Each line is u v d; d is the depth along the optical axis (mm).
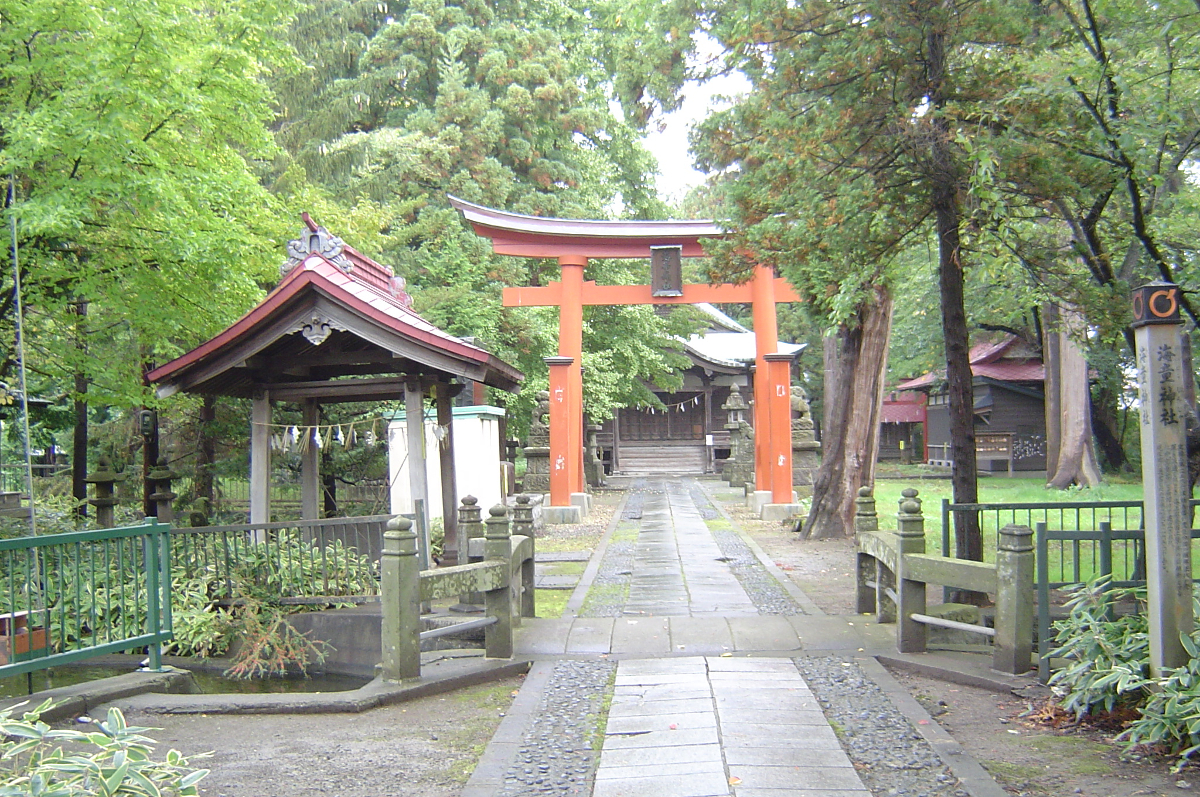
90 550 6027
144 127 9516
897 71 7707
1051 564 10555
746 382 37875
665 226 18047
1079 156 7328
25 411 8414
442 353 8586
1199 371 13102
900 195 8094
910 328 29156
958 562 6152
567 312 18219
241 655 8086
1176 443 4742
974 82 7578
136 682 5977
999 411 32281
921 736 4762
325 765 4582
